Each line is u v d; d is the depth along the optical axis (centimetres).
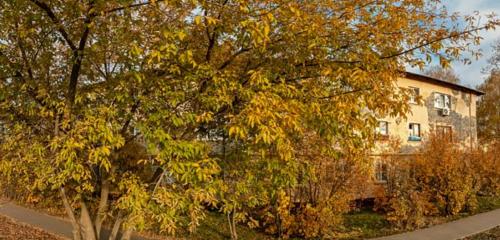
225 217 1239
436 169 1470
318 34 436
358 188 1202
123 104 451
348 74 429
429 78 2517
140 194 423
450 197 1444
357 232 1134
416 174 1489
